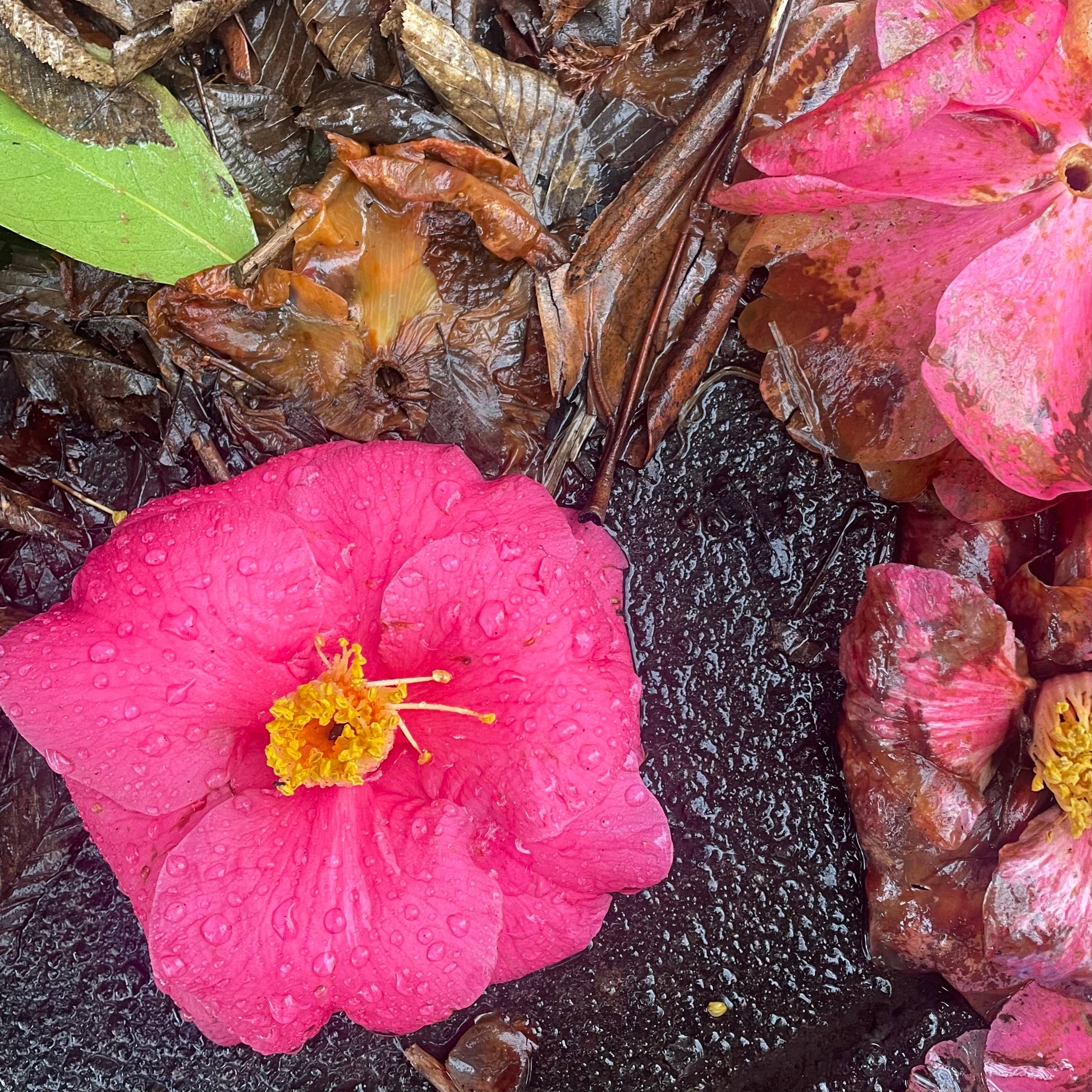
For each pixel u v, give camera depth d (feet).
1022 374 0.61
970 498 0.68
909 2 0.62
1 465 0.68
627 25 0.67
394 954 0.54
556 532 0.59
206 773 0.54
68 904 0.68
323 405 0.68
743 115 0.67
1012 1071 0.67
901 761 0.66
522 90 0.65
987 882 0.67
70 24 0.61
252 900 0.53
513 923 0.59
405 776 0.57
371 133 0.66
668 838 0.58
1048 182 0.58
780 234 0.65
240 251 0.65
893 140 0.57
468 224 0.66
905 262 0.64
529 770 0.54
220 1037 0.55
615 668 0.57
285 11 0.65
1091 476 0.62
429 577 0.54
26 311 0.67
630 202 0.68
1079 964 0.66
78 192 0.62
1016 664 0.65
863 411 0.68
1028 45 0.55
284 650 0.54
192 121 0.63
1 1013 0.68
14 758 0.67
